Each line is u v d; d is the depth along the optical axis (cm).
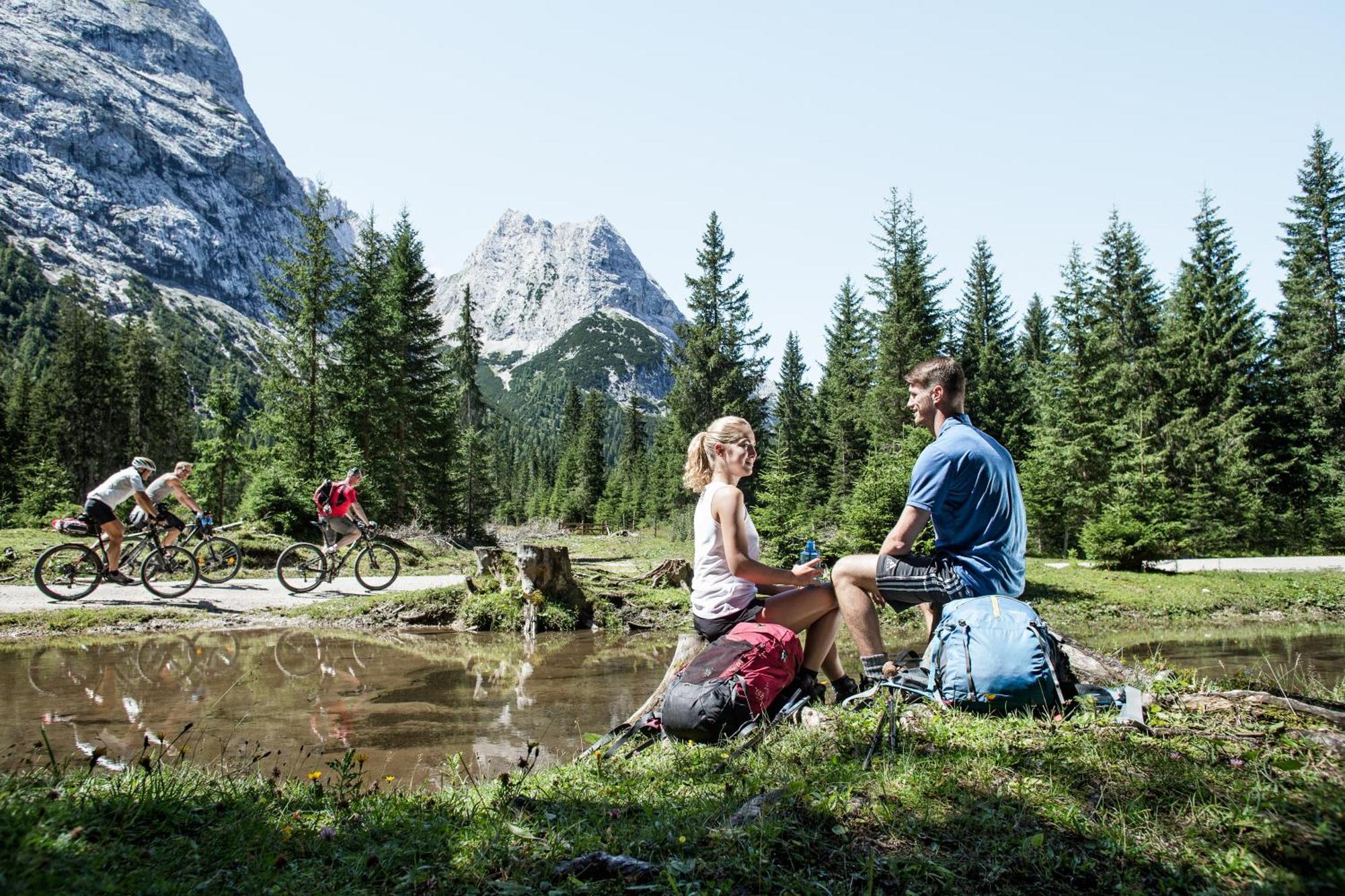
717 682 374
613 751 375
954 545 373
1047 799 258
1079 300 3441
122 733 528
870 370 3984
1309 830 228
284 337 2817
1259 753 298
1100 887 209
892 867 215
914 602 379
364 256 3306
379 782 353
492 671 816
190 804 272
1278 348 3519
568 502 7969
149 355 7075
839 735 332
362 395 3030
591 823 259
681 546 3822
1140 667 489
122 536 1132
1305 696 397
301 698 660
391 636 1052
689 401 4259
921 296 3762
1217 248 3562
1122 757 293
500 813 271
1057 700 342
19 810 224
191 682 710
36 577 1081
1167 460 3106
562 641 1070
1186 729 329
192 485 2866
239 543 1641
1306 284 3553
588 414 8600
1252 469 3133
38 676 715
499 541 4438
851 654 920
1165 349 3516
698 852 229
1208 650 1038
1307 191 3609
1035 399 3834
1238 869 213
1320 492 3319
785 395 6025
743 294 4275
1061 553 3106
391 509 3216
